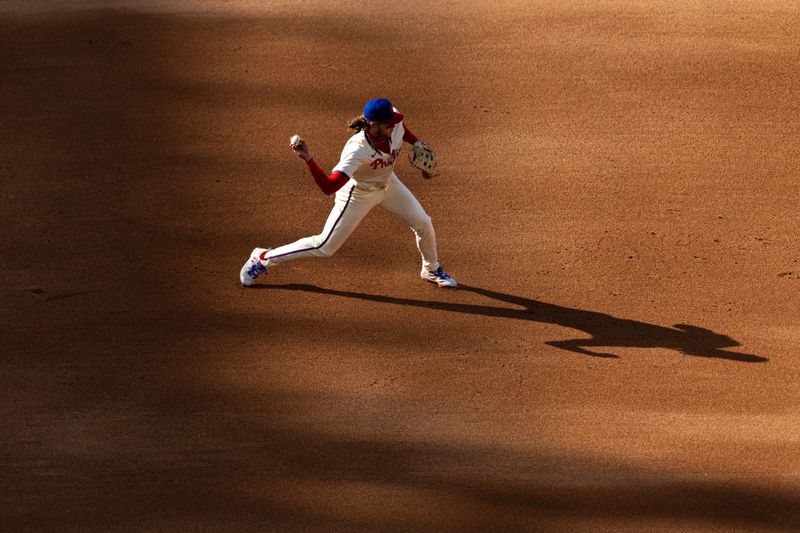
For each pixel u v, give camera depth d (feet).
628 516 72.59
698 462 78.59
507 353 92.12
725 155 120.16
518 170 118.73
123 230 109.29
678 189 114.73
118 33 147.74
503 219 111.04
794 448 79.82
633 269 103.14
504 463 78.79
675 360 90.68
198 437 81.35
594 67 137.08
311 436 81.76
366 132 87.04
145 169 119.44
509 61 138.92
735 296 98.84
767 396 86.12
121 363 89.86
